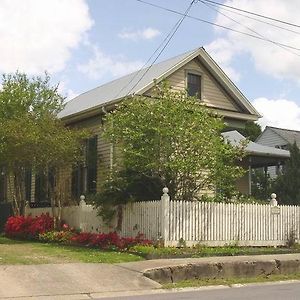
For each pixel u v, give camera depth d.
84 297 10.90
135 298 10.74
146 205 17.19
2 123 21.66
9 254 15.49
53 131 20.48
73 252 16.22
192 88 24.66
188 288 12.40
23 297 10.57
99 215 19.09
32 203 26.33
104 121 22.19
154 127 17.17
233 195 19.02
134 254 15.52
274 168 41.22
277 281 13.86
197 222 16.95
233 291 11.85
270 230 18.41
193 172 17.44
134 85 24.12
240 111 25.89
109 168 22.09
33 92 23.86
